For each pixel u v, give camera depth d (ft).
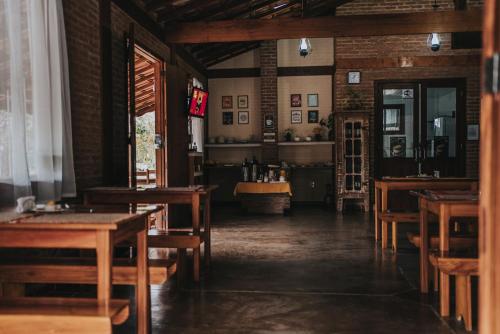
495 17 4.33
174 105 24.89
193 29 24.73
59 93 12.95
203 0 23.43
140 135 45.83
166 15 23.72
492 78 4.32
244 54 36.45
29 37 12.09
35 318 6.92
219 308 11.87
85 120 15.51
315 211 32.19
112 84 17.80
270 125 35.14
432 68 32.42
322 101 35.68
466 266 10.21
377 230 21.08
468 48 32.14
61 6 13.30
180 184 25.70
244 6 26.68
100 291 7.65
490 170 4.29
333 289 13.58
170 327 10.52
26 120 12.11
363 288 13.66
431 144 32.73
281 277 14.98
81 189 14.99
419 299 12.58
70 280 9.67
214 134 36.83
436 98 32.65
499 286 4.17
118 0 18.43
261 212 30.96
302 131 35.78
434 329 10.35
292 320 10.96
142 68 31.86
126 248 17.62
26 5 11.96
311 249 19.40
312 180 35.88
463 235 13.32
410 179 19.79
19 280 9.77
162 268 9.93
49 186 12.30
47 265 9.74
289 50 35.81
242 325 10.63
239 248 19.67
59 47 13.20
